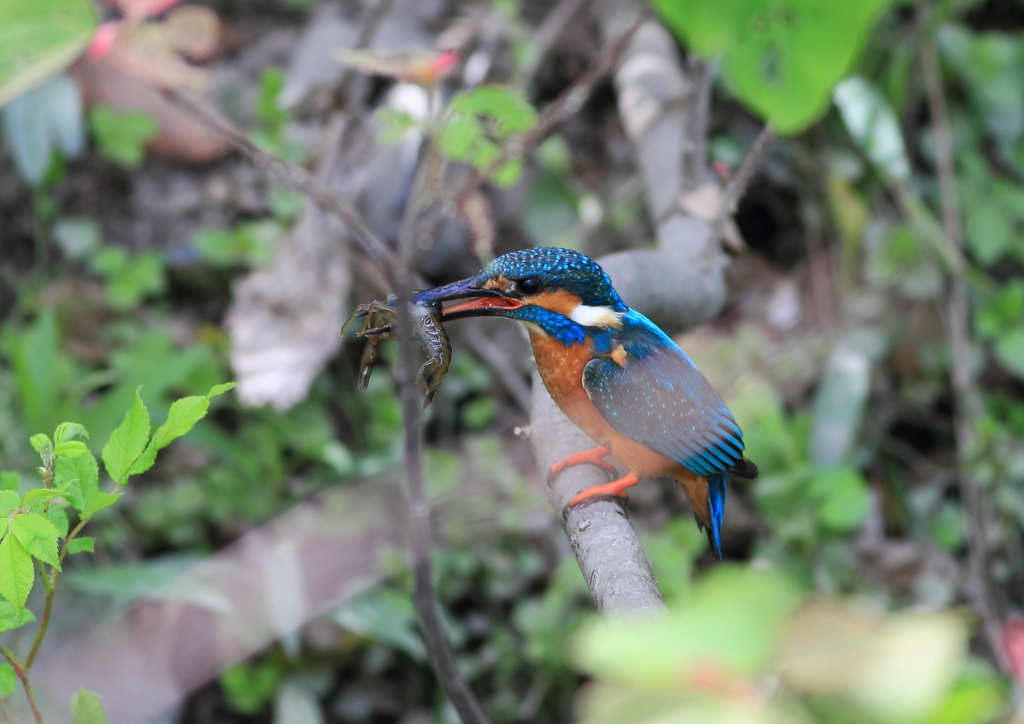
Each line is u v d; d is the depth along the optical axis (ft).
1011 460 34.60
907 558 33.32
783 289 37.60
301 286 32.73
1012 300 36.55
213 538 31.37
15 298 35.73
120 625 28.71
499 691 30.81
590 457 19.63
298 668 30.78
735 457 20.24
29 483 18.35
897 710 4.21
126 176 36.78
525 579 32.27
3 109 32.91
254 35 39.24
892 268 36.47
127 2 17.80
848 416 33.60
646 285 22.59
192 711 30.30
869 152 35.22
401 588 31.24
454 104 18.56
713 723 4.28
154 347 33.86
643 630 4.46
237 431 33.47
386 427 33.58
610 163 38.47
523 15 40.50
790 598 4.52
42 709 25.95
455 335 36.04
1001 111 39.91
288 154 33.94
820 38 5.88
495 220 35.37
